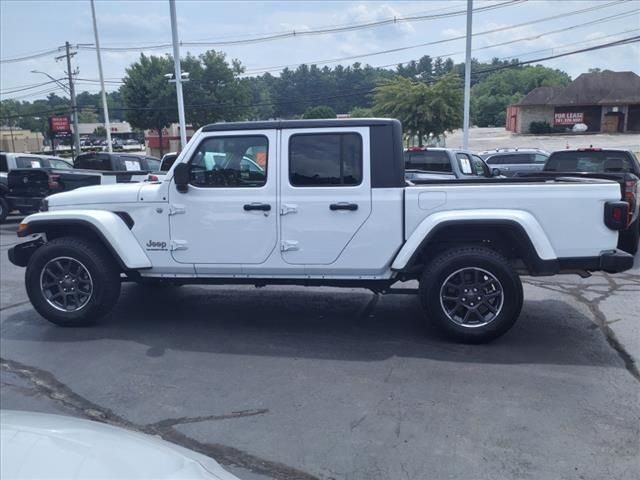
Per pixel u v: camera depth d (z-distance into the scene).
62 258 5.99
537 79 84.56
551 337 5.66
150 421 4.09
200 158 5.77
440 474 3.37
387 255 5.52
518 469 3.40
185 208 5.81
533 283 7.97
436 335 5.77
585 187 5.24
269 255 5.71
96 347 5.58
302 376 4.80
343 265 5.61
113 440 2.22
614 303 6.88
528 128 54.75
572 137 48.84
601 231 5.26
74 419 2.46
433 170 11.91
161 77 47.28
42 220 5.98
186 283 6.06
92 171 14.15
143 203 5.90
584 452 3.56
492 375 4.73
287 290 7.68
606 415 4.02
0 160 15.46
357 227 5.52
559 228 5.28
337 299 7.18
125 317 6.52
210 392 4.53
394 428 3.90
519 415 4.04
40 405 4.38
